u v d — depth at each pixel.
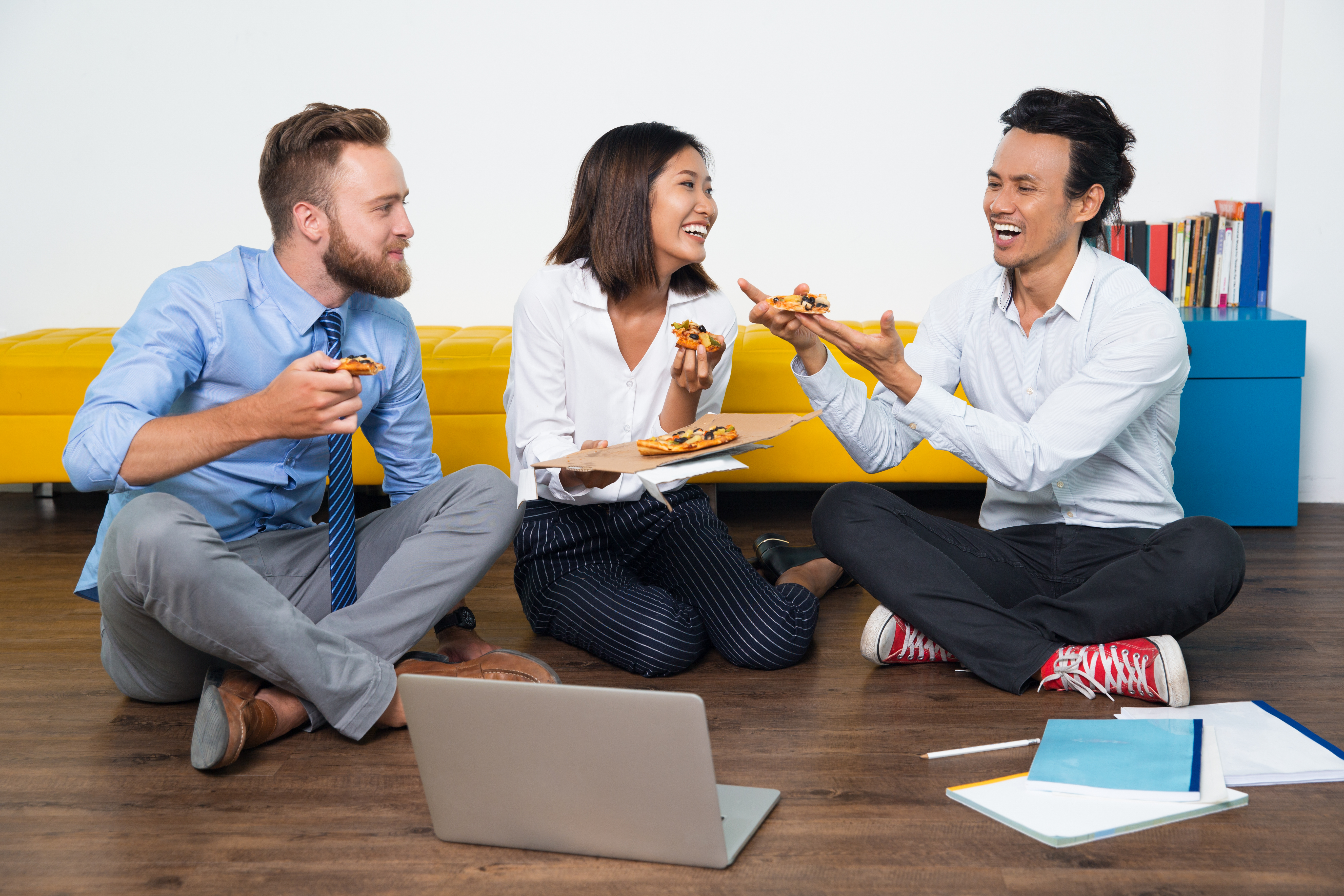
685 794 1.26
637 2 3.45
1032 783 1.46
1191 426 2.94
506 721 1.29
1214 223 3.16
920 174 3.49
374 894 1.26
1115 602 1.79
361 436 2.97
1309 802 1.43
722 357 2.12
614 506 2.09
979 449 1.82
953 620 1.86
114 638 1.69
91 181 3.55
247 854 1.35
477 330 3.35
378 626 1.69
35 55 3.49
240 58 3.49
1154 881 1.26
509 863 1.32
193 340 1.66
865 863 1.31
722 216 3.54
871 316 3.58
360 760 1.60
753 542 2.90
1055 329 1.93
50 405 2.96
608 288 1.98
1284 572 2.55
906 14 3.41
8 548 2.84
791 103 3.48
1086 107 1.81
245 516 1.78
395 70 3.50
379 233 1.69
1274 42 3.20
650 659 1.92
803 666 1.99
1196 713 1.70
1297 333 2.88
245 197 3.56
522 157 3.54
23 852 1.35
